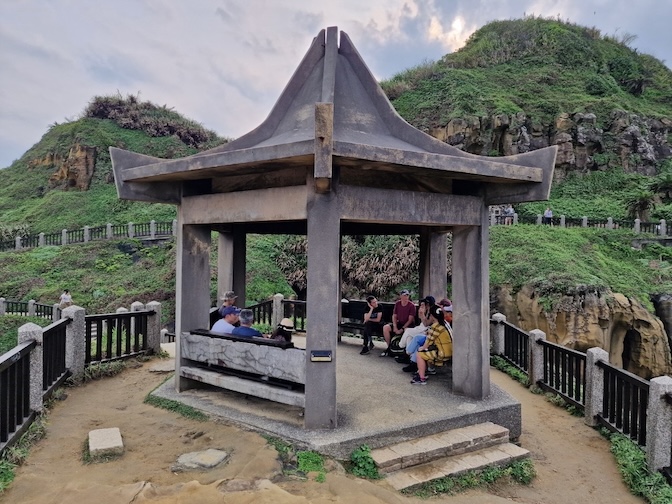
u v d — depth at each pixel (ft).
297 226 29.37
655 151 108.99
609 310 53.52
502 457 15.92
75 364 22.33
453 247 20.52
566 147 102.27
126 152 19.06
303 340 33.55
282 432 15.35
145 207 106.83
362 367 24.86
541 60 127.85
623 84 126.93
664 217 89.86
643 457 16.72
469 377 19.75
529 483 15.60
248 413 17.26
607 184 101.30
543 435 20.21
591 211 92.68
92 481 12.32
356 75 20.01
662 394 15.89
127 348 26.73
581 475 16.61
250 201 17.35
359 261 68.03
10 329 59.82
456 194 19.65
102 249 86.07
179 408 18.29
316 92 18.74
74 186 118.11
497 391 20.67
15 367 15.01
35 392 16.88
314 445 14.37
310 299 15.58
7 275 79.51
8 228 100.68
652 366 55.93
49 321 60.39
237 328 19.17
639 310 56.24
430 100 110.83
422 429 16.35
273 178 17.48
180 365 19.95
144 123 129.59
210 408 17.89
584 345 52.06
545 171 17.62
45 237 92.12
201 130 136.15
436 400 19.17
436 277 31.32
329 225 15.55
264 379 17.29
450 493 14.03
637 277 65.05
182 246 19.98
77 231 91.76
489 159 18.67
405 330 25.23
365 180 17.16
